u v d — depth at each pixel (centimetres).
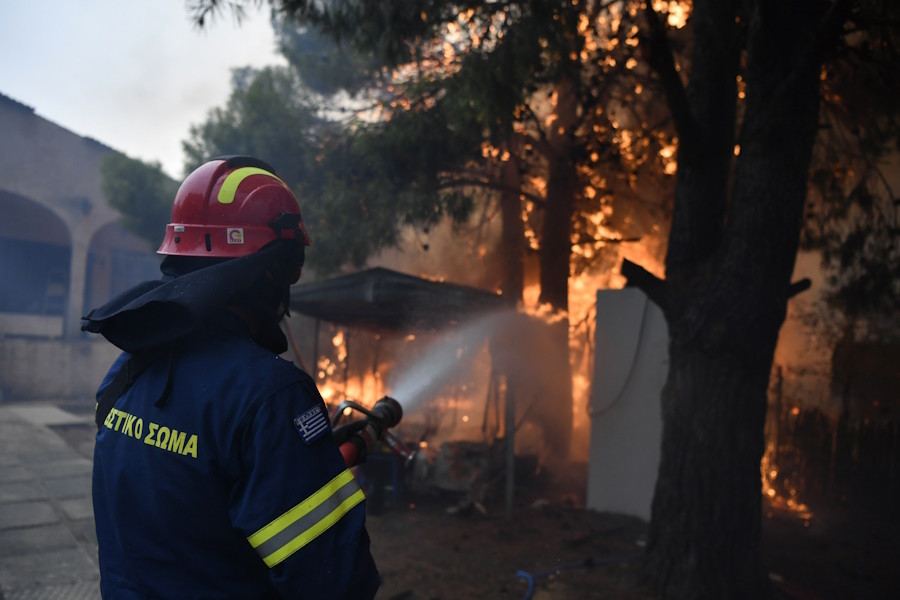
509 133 664
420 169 778
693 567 442
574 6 542
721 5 461
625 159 928
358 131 789
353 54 838
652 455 655
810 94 426
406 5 500
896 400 917
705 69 462
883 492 729
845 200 782
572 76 632
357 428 149
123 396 121
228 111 909
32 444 905
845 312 764
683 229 463
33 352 1497
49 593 426
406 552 555
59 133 1574
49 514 595
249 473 103
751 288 430
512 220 994
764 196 430
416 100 771
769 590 445
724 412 439
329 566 100
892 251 699
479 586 480
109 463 116
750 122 439
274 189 131
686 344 455
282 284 131
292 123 865
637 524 642
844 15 390
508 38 540
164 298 108
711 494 440
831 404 988
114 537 116
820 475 778
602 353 701
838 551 602
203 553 106
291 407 106
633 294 682
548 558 542
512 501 661
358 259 820
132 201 1061
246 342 116
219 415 105
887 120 706
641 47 421
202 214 126
